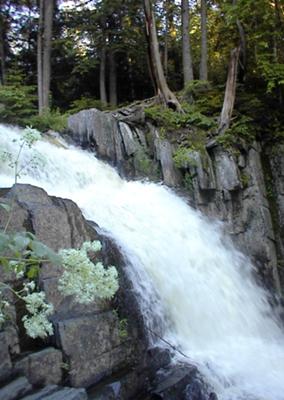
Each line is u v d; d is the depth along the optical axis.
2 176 7.71
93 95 21.02
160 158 10.77
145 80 20.64
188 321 6.95
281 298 9.96
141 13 18.97
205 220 10.25
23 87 14.55
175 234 8.76
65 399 3.83
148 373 5.39
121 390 4.85
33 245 2.47
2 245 2.40
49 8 15.91
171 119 11.73
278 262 10.57
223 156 10.94
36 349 4.36
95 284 2.64
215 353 6.54
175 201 10.06
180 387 5.09
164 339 6.11
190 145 10.99
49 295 4.59
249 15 12.27
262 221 10.48
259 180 11.05
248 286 9.56
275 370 6.53
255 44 12.70
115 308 5.54
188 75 16.41
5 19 21.50
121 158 10.82
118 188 9.73
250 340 7.70
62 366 4.41
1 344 3.91
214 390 5.47
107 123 10.83
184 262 8.10
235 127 11.40
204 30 16.66
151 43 13.33
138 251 6.91
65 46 20.20
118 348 5.23
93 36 19.33
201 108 12.82
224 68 17.20
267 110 12.36
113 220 7.77
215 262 9.08
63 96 20.97
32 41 21.75
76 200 8.02
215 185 10.73
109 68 20.11
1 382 3.85
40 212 4.91
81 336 4.71
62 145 10.68
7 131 9.59
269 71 11.66
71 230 5.35
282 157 11.51
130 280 6.11
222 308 8.01
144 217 8.55
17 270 2.68
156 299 6.47
